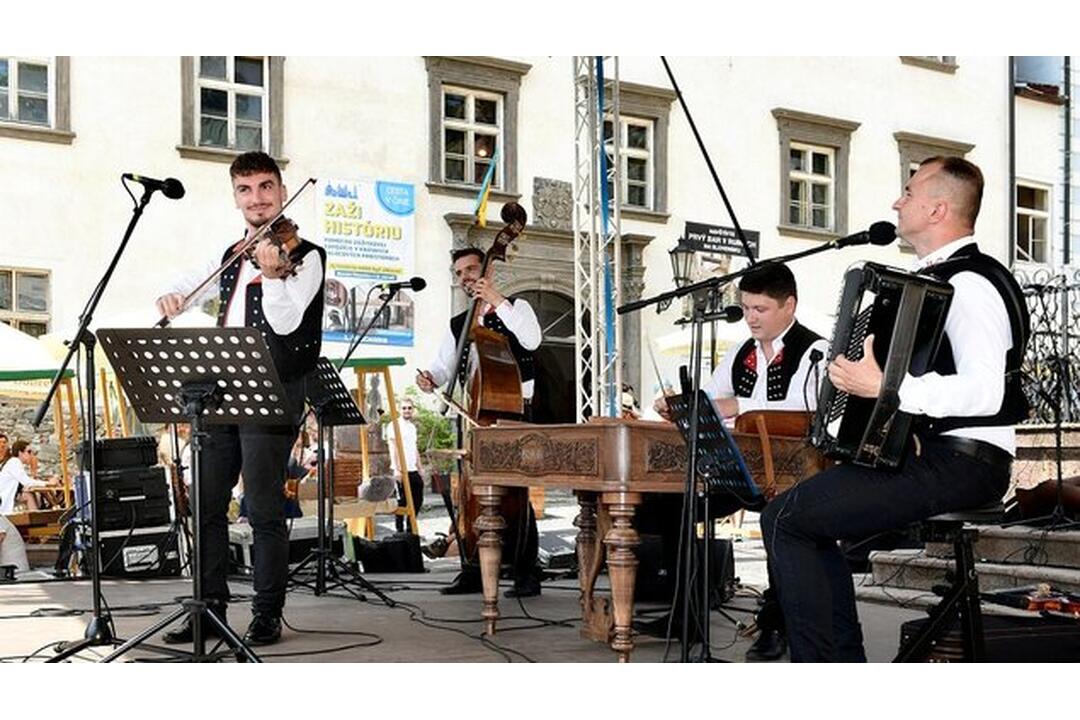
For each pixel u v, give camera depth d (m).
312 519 7.87
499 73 16.58
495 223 16.39
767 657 4.10
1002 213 20.98
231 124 14.89
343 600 5.88
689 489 3.58
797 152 19.42
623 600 3.75
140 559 7.55
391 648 4.26
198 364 3.57
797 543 3.14
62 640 4.45
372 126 15.65
